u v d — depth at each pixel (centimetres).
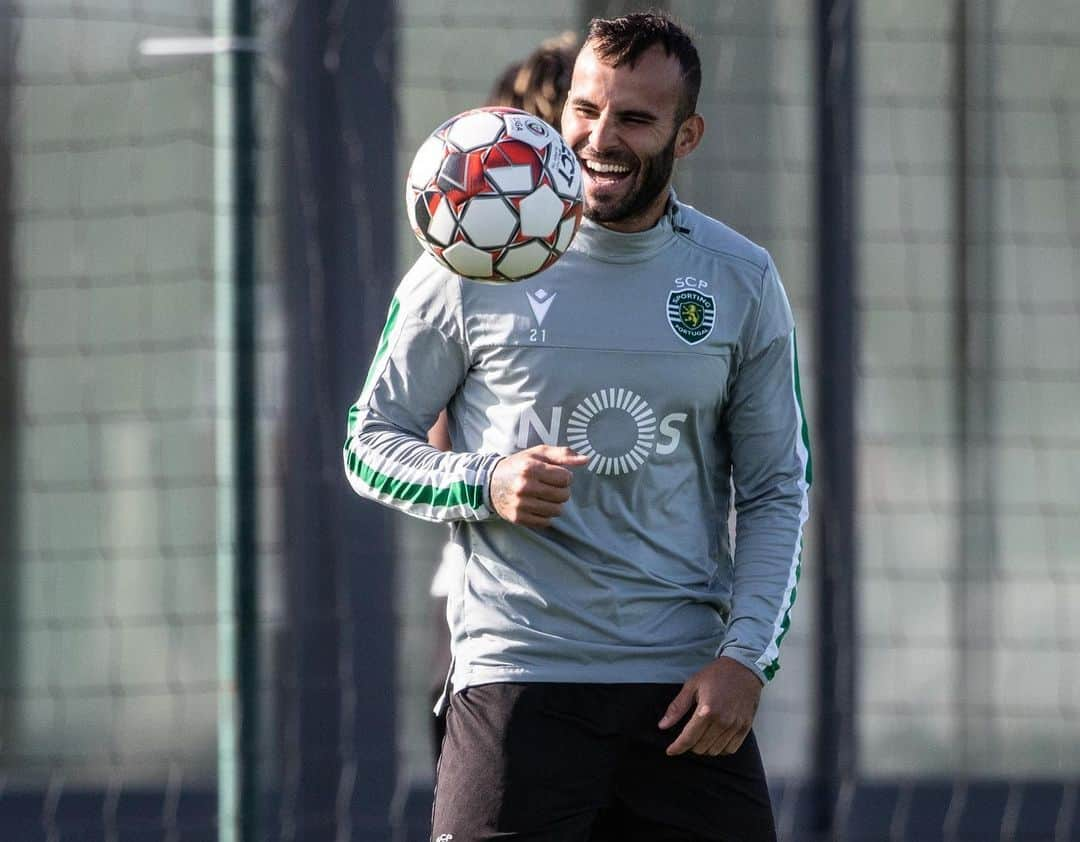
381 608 2053
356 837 2031
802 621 2106
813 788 2092
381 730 2047
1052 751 2148
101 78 2053
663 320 1112
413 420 1143
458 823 1117
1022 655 2158
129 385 2078
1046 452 2164
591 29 1109
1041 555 2162
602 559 1120
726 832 1148
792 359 1172
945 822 2108
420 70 2045
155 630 2086
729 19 2089
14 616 2081
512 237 1041
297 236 2023
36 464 2080
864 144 2120
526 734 1116
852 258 2119
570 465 1035
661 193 1112
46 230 2064
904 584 2136
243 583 1502
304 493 2038
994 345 2155
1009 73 2144
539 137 1053
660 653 1131
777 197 2105
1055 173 2152
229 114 1495
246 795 1500
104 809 2072
